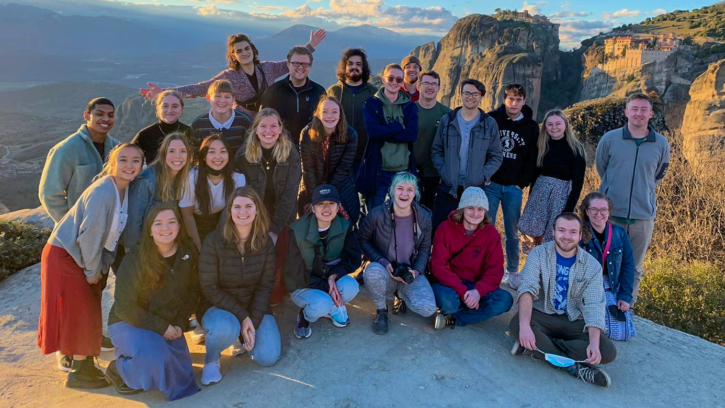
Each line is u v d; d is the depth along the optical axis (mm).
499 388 3809
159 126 5082
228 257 3992
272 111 4523
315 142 5102
